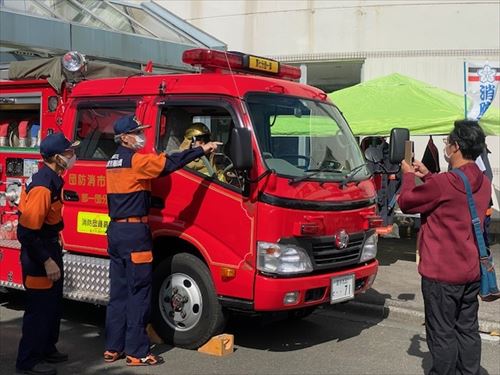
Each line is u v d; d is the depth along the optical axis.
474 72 8.76
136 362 5.40
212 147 5.31
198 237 5.53
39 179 4.99
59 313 5.40
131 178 5.23
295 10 15.90
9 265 6.62
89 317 7.02
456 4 14.87
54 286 5.16
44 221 5.04
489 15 14.77
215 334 5.74
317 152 5.86
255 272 5.26
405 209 4.61
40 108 6.71
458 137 4.50
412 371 5.51
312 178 5.50
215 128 5.70
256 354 5.86
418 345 6.32
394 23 15.23
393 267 9.77
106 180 5.64
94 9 12.83
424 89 10.64
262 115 5.50
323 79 17.69
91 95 6.29
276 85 5.84
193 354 5.74
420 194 4.46
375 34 15.36
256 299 5.26
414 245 11.83
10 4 10.87
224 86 5.53
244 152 4.99
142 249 5.29
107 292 5.98
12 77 6.87
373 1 15.31
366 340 6.46
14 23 10.54
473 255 4.38
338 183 5.75
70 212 6.29
